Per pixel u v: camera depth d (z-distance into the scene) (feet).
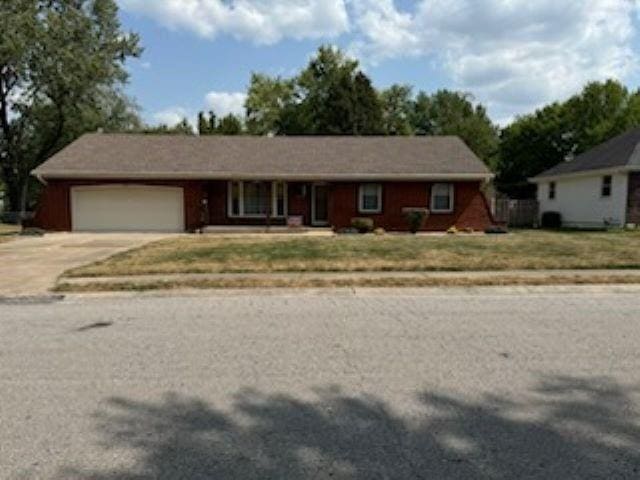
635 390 13.47
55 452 10.36
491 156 170.81
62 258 41.45
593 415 11.96
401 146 79.77
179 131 169.78
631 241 46.68
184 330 19.79
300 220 72.18
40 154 108.06
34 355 16.80
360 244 45.37
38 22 93.20
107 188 71.05
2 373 15.07
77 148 75.66
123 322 21.22
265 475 9.43
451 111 196.34
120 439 10.92
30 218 70.74
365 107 149.38
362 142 81.46
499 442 10.68
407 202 72.84
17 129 106.42
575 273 31.40
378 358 16.17
